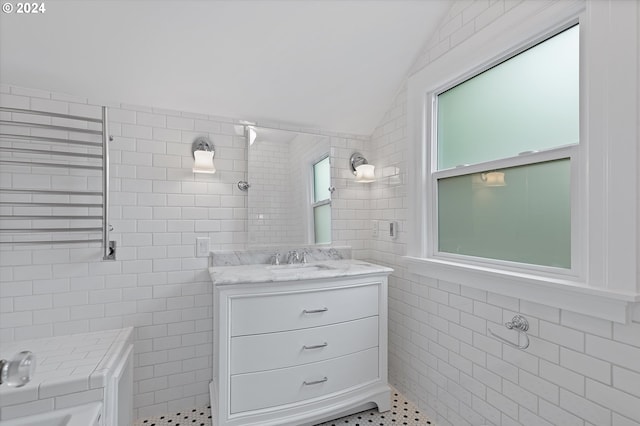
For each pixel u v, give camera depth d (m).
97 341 1.60
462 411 1.63
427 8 1.67
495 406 1.45
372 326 1.89
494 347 1.46
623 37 1.00
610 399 1.05
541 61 1.34
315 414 1.68
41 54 1.51
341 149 2.42
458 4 1.65
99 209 1.75
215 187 2.03
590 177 1.10
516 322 1.35
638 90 0.98
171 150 1.92
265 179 2.16
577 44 1.21
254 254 2.10
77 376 1.24
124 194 1.80
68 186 1.69
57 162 1.67
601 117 1.06
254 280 1.58
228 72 1.79
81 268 1.70
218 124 2.05
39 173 1.63
